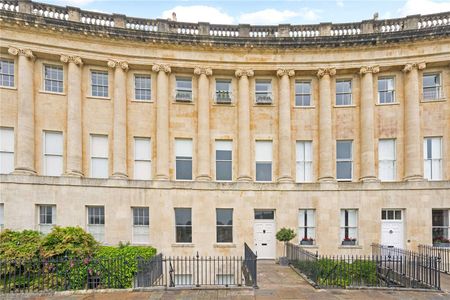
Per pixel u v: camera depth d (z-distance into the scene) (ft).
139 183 79.92
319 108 86.48
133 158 84.28
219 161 87.56
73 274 49.83
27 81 76.69
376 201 80.38
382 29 85.10
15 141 76.54
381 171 84.48
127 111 84.58
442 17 81.30
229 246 80.53
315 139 86.79
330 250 80.07
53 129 79.82
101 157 82.99
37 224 73.77
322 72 85.56
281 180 83.61
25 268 50.47
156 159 84.07
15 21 74.90
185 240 81.25
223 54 86.33
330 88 86.22
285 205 82.12
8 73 77.56
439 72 83.35
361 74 84.84
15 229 70.95
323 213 81.30
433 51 81.05
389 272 53.26
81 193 76.48
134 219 80.23
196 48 85.35
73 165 78.64
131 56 83.35
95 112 82.79
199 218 81.10
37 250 53.62
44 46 77.92
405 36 81.20
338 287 47.85
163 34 82.89
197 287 47.60
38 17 75.92
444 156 81.51
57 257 50.80
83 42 80.53
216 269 79.56
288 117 85.81
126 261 51.37
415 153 81.00
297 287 48.55
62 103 80.89
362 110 84.64
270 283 51.44
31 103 77.41
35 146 78.28
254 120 87.81
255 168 87.15
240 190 82.48
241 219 81.71
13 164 76.54
